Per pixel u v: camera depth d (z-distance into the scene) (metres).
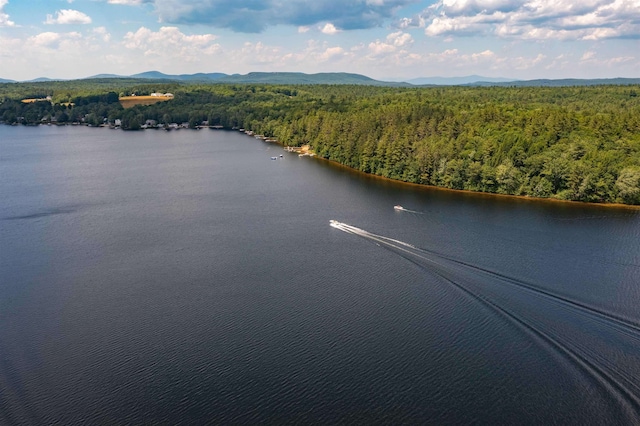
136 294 102.62
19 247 129.25
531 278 105.44
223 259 121.31
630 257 116.19
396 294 101.69
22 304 98.56
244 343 84.81
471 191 188.62
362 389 73.25
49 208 166.62
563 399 70.00
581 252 119.62
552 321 89.00
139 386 74.44
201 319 92.62
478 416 67.62
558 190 174.25
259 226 147.00
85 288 105.44
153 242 133.25
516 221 146.00
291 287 105.56
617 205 163.38
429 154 199.25
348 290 103.81
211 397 72.00
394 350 82.31
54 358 81.12
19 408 70.31
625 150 176.88
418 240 130.75
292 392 72.75
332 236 137.38
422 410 68.94
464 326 88.88
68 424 67.38
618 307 92.69
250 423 67.19
